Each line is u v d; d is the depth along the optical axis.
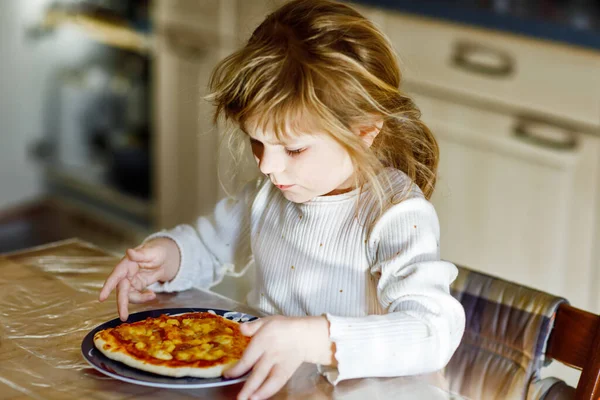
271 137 0.91
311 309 1.07
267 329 0.83
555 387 1.02
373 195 1.02
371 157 0.96
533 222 2.06
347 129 0.91
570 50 1.88
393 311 0.91
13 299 1.02
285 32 0.93
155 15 2.72
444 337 0.88
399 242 0.97
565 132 1.94
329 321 0.85
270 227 1.13
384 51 0.98
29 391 0.81
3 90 3.09
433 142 1.09
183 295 1.08
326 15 0.95
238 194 1.20
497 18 1.98
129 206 3.04
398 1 2.15
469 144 2.12
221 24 2.50
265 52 0.92
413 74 2.17
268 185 1.16
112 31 2.89
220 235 1.18
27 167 3.22
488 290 1.09
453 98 2.12
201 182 2.71
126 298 0.98
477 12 2.01
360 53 0.94
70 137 3.19
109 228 3.11
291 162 0.93
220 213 1.19
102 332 0.89
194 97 2.63
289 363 0.82
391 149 1.05
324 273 1.06
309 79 0.89
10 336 0.93
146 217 3.01
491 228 2.14
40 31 3.10
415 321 0.88
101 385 0.82
